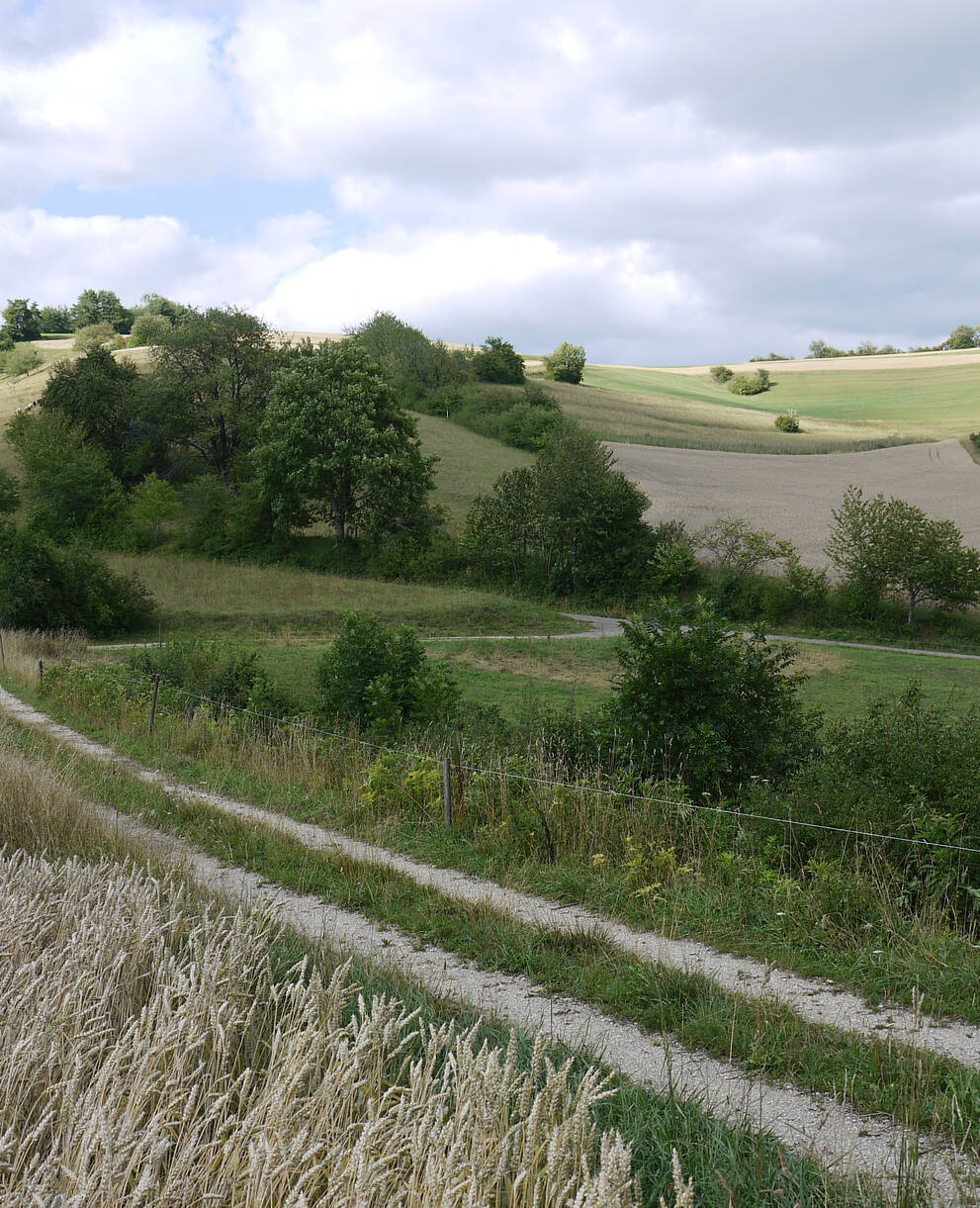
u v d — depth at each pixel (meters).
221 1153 2.87
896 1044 5.08
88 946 4.27
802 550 56.75
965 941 6.76
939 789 9.41
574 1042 5.27
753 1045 5.16
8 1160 2.89
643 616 13.36
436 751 12.80
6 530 40.22
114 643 38.47
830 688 30.25
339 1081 3.14
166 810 11.03
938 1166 3.97
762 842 9.06
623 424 106.44
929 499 69.50
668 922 7.38
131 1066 3.20
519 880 8.59
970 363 160.50
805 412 131.12
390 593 48.50
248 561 57.72
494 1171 2.79
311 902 8.01
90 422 72.75
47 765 12.30
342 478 58.50
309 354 71.69
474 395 100.38
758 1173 3.89
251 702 18.78
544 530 53.25
